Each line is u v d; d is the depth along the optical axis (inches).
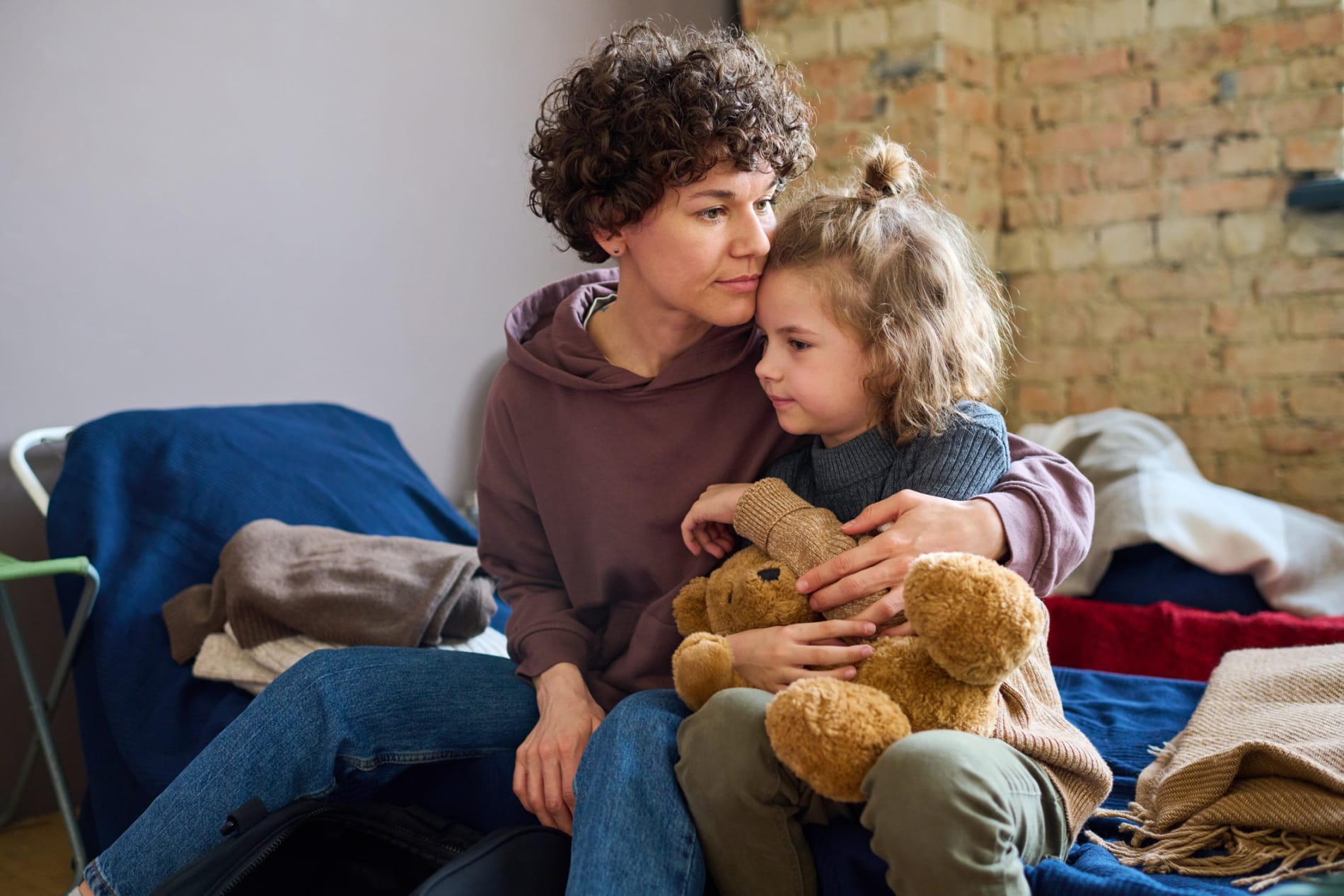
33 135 86.4
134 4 90.6
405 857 49.8
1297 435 114.0
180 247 93.8
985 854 36.5
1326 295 111.4
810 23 125.5
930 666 41.1
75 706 91.2
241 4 96.1
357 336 104.5
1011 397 129.5
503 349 115.3
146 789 65.1
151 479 82.0
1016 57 125.5
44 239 87.2
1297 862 44.3
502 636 78.4
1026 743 43.8
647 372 57.2
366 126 104.0
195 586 76.5
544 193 55.6
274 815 47.4
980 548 45.0
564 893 44.1
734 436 55.2
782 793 41.0
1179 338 119.4
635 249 52.3
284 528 78.6
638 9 124.4
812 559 45.9
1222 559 90.0
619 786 42.2
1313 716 53.1
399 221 106.7
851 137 123.9
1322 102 110.1
